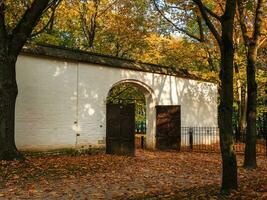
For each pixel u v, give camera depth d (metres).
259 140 26.75
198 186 9.91
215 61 24.78
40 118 15.56
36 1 12.75
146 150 20.25
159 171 12.73
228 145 8.64
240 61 22.34
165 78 21.42
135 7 24.31
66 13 23.14
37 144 15.41
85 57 17.11
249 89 13.49
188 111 22.97
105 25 26.50
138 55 26.19
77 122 16.92
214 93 25.19
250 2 13.21
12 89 12.92
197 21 22.16
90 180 10.66
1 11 12.62
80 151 16.94
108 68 18.30
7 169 11.42
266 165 14.51
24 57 15.12
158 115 20.80
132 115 17.28
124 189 9.57
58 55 15.98
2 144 12.70
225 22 8.74
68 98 16.61
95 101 17.67
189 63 25.17
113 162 14.60
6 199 8.30
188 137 22.81
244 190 8.65
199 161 15.67
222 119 8.70
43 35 20.12
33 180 10.32
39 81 15.58
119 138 17.64
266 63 26.25
